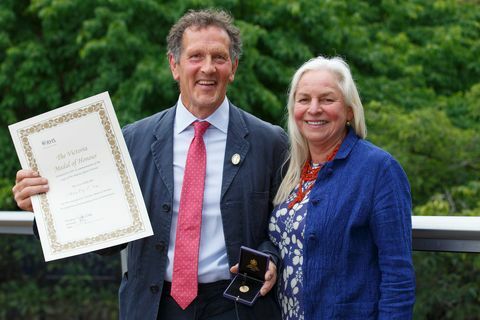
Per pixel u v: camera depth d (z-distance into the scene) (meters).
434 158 5.19
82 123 2.43
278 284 2.37
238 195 2.47
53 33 7.25
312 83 2.29
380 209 2.14
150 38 7.17
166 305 2.46
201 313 2.44
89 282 3.34
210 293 2.44
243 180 2.49
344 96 2.29
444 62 8.05
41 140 2.44
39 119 2.44
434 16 8.77
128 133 2.64
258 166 2.52
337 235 2.19
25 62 7.19
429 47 7.91
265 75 7.16
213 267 2.43
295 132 2.40
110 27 6.73
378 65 7.68
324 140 2.30
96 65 7.26
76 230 2.39
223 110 2.58
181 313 2.43
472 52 8.12
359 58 7.71
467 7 8.90
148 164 2.54
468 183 4.97
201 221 2.46
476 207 4.78
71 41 7.28
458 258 2.54
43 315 3.39
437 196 4.78
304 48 7.19
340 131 2.32
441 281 2.56
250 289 2.30
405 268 2.12
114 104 6.79
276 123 7.02
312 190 2.29
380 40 8.09
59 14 7.20
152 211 2.48
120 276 3.29
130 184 2.40
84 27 6.89
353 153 2.26
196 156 2.51
